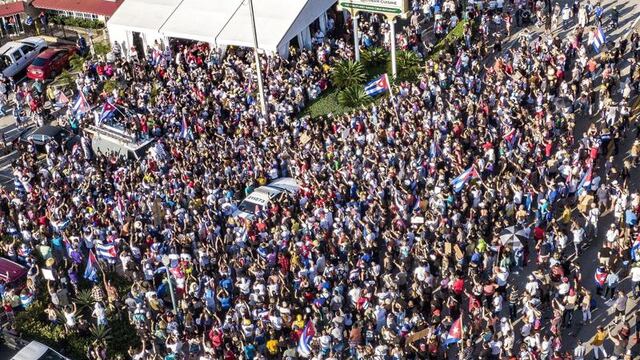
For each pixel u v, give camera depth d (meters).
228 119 50.19
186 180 43.59
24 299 39.00
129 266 39.69
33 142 51.28
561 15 58.03
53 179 46.53
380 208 39.84
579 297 35.34
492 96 47.94
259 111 50.22
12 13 65.25
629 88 48.12
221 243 40.28
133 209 42.38
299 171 44.47
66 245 40.81
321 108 52.19
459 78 50.09
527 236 37.97
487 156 42.88
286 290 36.34
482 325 35.38
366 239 38.34
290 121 50.09
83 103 50.81
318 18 58.22
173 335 34.97
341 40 56.31
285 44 55.41
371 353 33.16
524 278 38.12
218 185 43.72
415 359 34.09
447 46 55.50
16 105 55.56
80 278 40.91
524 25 57.88
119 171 45.91
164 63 56.62
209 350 34.00
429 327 33.72
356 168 43.34
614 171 41.41
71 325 37.41
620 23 57.06
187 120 49.31
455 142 43.41
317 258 37.62
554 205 40.94
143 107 51.78
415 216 39.06
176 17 58.31
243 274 37.97
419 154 43.34
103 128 49.94
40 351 35.44
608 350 34.38
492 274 36.78
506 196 39.97
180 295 38.44
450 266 36.78
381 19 58.81
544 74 49.47
